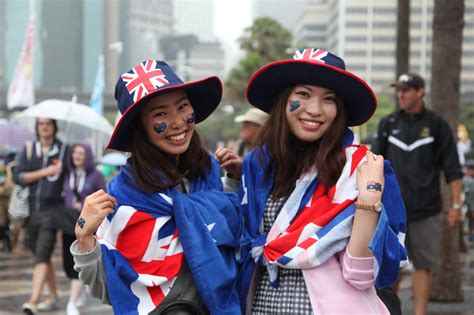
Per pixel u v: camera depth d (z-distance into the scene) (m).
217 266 2.71
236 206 2.92
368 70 128.50
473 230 13.62
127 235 2.69
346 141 2.87
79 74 197.25
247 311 2.88
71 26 197.00
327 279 2.71
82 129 9.45
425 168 5.66
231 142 14.31
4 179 12.71
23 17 196.12
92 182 7.00
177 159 2.92
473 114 47.19
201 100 3.04
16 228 12.77
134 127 2.83
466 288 7.84
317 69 2.80
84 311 7.06
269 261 2.76
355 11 129.38
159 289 2.70
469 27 83.31
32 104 14.18
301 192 2.80
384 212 2.61
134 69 2.81
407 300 7.00
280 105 2.95
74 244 2.68
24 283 9.02
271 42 42.31
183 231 2.69
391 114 5.89
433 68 7.04
